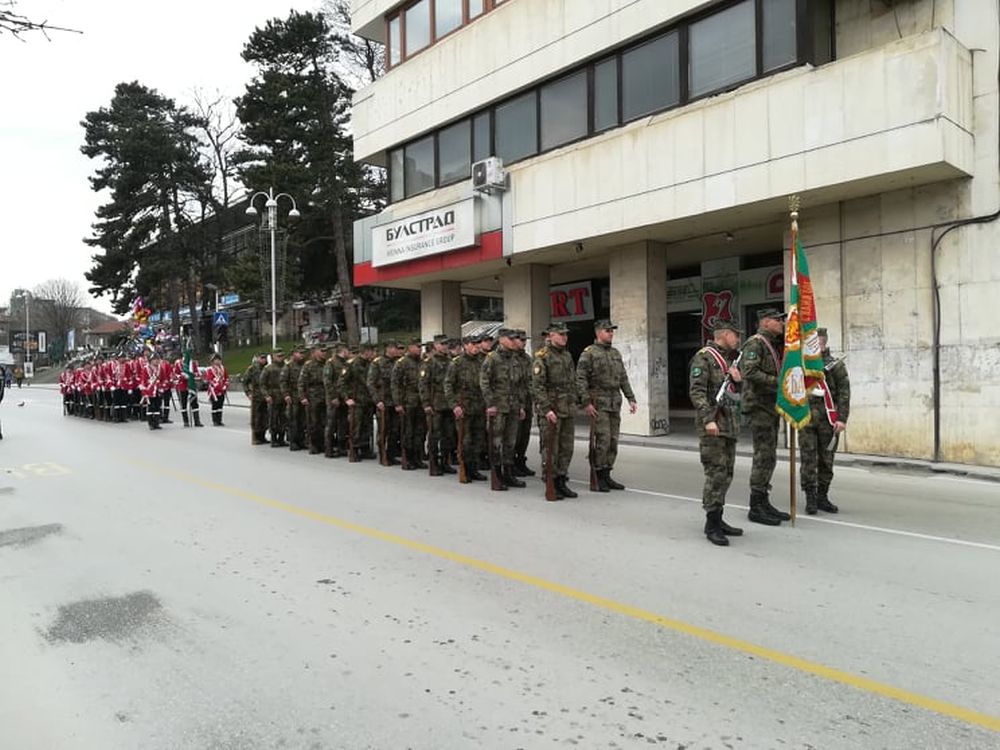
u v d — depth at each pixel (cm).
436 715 355
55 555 654
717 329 677
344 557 628
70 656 434
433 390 1066
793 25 1177
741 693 372
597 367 915
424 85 1888
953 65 1016
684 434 1554
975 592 521
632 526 728
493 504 849
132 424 2102
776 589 530
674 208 1292
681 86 1331
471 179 1775
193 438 1670
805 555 618
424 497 898
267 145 3762
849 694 370
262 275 3425
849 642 434
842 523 736
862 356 1190
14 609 515
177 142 4869
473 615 486
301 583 559
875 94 1045
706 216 1274
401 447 1173
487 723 346
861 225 1187
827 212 1226
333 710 362
